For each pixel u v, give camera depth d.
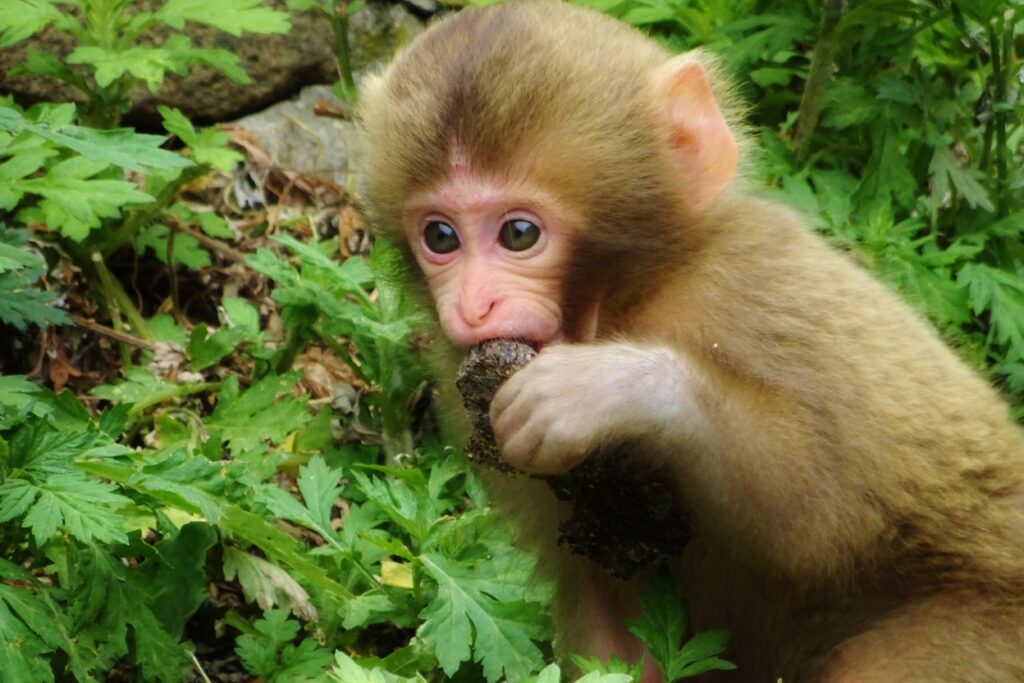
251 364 11.16
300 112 13.05
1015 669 7.70
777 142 11.73
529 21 7.89
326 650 8.19
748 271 7.81
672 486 7.57
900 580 7.93
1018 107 11.45
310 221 11.70
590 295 7.89
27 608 7.25
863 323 7.78
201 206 12.23
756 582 8.04
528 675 7.71
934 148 11.31
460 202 7.66
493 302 7.63
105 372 10.89
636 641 8.62
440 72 7.74
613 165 7.70
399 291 9.34
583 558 8.52
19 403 8.07
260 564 8.82
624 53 7.95
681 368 7.22
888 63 12.01
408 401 10.49
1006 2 11.08
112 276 11.09
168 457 8.15
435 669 8.29
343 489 9.75
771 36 11.67
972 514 7.88
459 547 8.73
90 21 11.02
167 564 8.09
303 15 13.04
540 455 7.05
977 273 10.74
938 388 7.89
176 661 7.79
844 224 10.88
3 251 8.35
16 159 9.40
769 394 7.46
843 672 7.79
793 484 7.31
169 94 12.68
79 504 7.37
